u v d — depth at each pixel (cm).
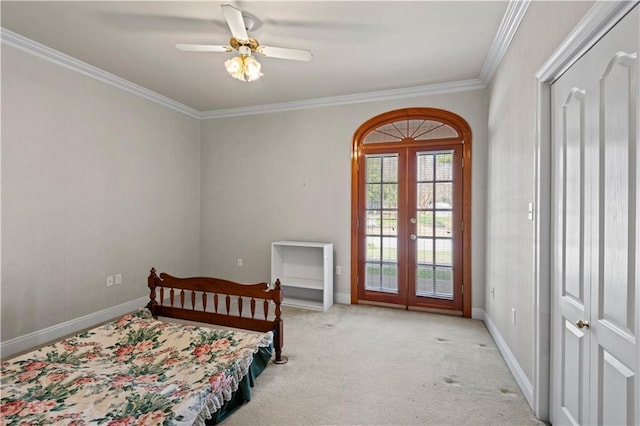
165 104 437
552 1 179
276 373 246
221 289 275
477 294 375
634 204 120
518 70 239
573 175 165
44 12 242
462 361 267
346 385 230
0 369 196
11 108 275
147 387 175
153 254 421
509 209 262
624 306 125
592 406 147
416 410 202
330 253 419
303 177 451
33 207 291
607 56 134
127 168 383
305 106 446
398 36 277
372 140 424
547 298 192
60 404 160
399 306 412
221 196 495
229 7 197
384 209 420
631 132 120
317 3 232
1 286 270
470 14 245
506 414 198
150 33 273
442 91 386
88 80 338
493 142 328
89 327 338
